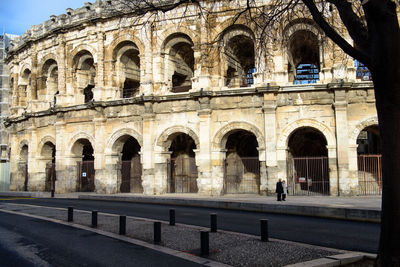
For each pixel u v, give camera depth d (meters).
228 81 41.84
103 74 41.59
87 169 45.06
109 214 23.89
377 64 10.44
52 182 44.62
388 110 10.55
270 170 33.66
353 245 14.93
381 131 10.77
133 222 20.58
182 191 40.84
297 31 34.84
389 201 10.37
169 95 37.34
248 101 35.16
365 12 10.70
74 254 13.95
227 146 40.84
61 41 44.81
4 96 70.81
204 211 26.16
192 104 36.97
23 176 52.31
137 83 47.16
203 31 36.31
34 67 48.66
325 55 33.88
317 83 33.69
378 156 34.16
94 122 41.25
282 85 34.25
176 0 37.25
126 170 43.84
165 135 37.88
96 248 14.74
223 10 36.00
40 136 47.81
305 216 23.45
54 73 49.00
